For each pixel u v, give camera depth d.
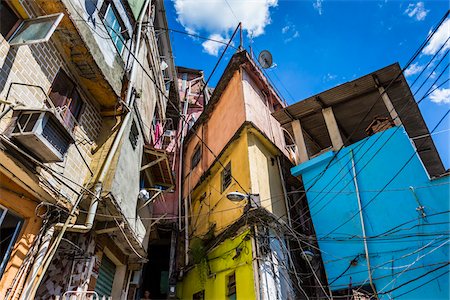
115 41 9.19
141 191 9.74
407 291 7.21
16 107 4.94
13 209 5.39
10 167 5.05
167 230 14.62
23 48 5.66
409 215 7.97
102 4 8.47
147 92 11.90
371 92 10.97
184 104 20.92
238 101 13.16
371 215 8.69
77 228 6.24
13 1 5.45
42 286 6.66
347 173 9.81
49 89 6.41
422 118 11.29
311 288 9.71
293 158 13.63
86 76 7.60
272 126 13.72
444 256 7.04
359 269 8.19
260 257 8.76
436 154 12.20
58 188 6.32
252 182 10.46
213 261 11.11
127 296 10.18
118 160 7.74
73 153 7.05
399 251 7.74
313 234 11.34
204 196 14.19
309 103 11.69
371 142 9.70
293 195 12.29
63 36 6.62
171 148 18.53
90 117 8.02
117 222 7.50
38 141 4.89
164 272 14.85
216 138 14.42
